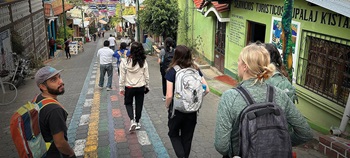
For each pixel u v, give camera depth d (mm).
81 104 8086
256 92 2266
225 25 11984
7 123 7164
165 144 5246
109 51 9648
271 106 2207
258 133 2135
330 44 5820
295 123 2373
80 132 5879
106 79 12219
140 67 5520
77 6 47562
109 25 82375
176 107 3939
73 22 42375
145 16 19234
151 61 18969
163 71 7523
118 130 5871
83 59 23656
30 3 19312
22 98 10133
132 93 5609
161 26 18875
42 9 23047
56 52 27578
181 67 4047
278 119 2178
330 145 4613
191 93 3885
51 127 2762
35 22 20656
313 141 5180
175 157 4742
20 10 17031
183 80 3893
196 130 5871
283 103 2303
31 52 19109
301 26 6609
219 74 12461
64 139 2828
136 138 5473
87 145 5215
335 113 5625
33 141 2762
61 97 9195
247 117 2170
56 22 31609
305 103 6613
